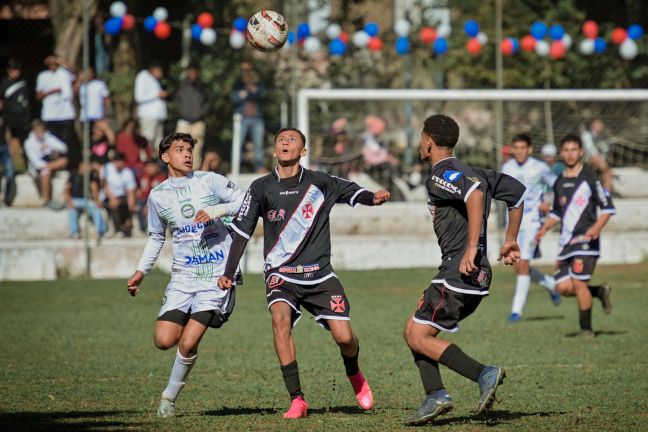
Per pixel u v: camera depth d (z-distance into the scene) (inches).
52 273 1958.7
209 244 788.6
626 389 886.4
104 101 2090.3
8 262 1941.4
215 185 797.9
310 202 771.4
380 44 2214.6
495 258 2132.1
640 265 2111.2
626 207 2220.7
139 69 2301.9
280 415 770.8
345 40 2212.1
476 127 2239.2
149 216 804.6
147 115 2089.1
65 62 2095.2
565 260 1280.8
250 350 1171.3
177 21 2309.3
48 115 2075.5
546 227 1291.8
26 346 1201.4
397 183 2171.5
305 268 768.3
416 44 2439.7
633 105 2247.8
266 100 2202.3
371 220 2165.4
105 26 2095.2
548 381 933.8
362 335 1280.8
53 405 827.4
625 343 1194.0
